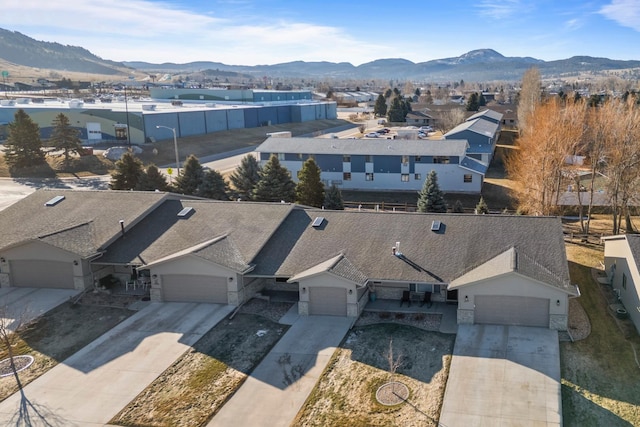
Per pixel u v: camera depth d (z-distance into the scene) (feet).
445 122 387.75
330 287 92.17
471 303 87.20
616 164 137.69
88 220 117.91
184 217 118.52
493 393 68.59
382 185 213.87
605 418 64.39
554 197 170.19
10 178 227.40
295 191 173.06
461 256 95.50
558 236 97.45
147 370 77.05
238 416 66.08
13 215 124.88
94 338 87.20
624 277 94.68
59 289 106.63
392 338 84.33
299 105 424.87
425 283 90.74
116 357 80.89
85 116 295.48
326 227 109.60
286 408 67.46
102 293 104.94
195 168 181.47
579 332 84.79
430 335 84.84
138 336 87.35
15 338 87.76
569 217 172.35
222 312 95.35
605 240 107.34
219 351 81.97
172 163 261.24
